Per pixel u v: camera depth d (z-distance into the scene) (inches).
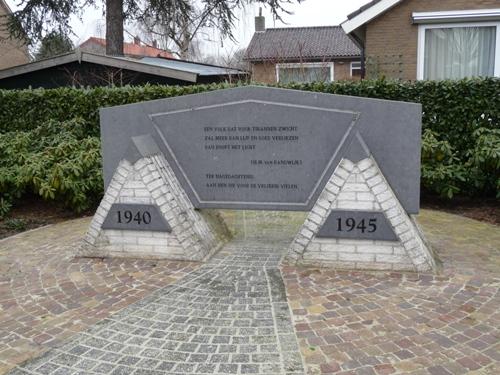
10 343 123.6
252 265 174.9
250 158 189.5
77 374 109.0
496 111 267.9
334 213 166.6
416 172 174.1
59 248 205.2
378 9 398.3
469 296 142.7
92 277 168.2
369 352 114.3
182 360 113.7
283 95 182.1
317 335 122.9
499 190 250.2
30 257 194.5
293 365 109.8
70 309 142.6
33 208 290.5
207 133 191.8
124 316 136.7
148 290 154.6
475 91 269.9
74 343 122.6
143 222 183.6
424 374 105.0
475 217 247.9
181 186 197.2
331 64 861.2
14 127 335.3
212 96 189.3
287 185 187.8
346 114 176.7
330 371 107.0
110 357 115.9
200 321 132.5
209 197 196.1
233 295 148.6
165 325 131.0
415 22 395.9
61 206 288.8
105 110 201.2
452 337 120.0
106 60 467.8
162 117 195.3
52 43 593.3
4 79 499.2
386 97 286.0
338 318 131.6
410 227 164.1
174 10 606.9
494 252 184.4
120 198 185.3
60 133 303.0
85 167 267.9
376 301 141.0
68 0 553.0
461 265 169.2
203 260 180.1
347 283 155.2
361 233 165.0
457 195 287.4
